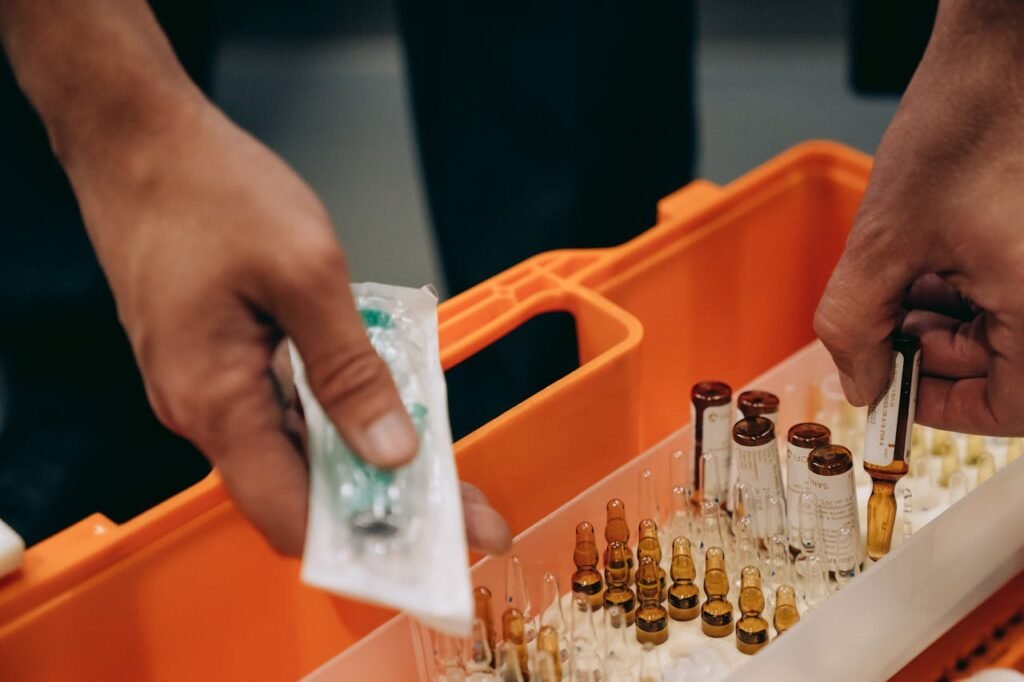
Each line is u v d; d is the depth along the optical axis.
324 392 0.57
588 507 0.85
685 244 0.99
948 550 0.78
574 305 0.92
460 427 1.23
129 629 0.77
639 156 1.34
